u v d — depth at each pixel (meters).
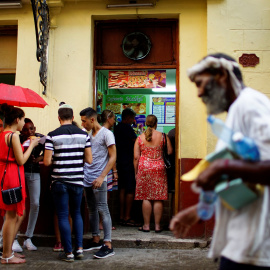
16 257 4.56
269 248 1.69
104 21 5.98
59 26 5.84
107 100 6.79
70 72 5.77
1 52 6.15
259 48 5.39
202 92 1.87
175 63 5.86
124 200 6.27
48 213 5.48
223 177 1.70
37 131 5.73
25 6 5.92
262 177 1.57
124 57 5.98
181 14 5.66
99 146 4.85
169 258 4.78
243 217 1.73
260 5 5.43
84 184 4.91
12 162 4.37
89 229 5.65
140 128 6.87
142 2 5.70
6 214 4.46
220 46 5.42
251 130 1.70
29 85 5.84
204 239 5.29
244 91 1.82
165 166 5.73
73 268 4.35
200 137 5.49
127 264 4.52
